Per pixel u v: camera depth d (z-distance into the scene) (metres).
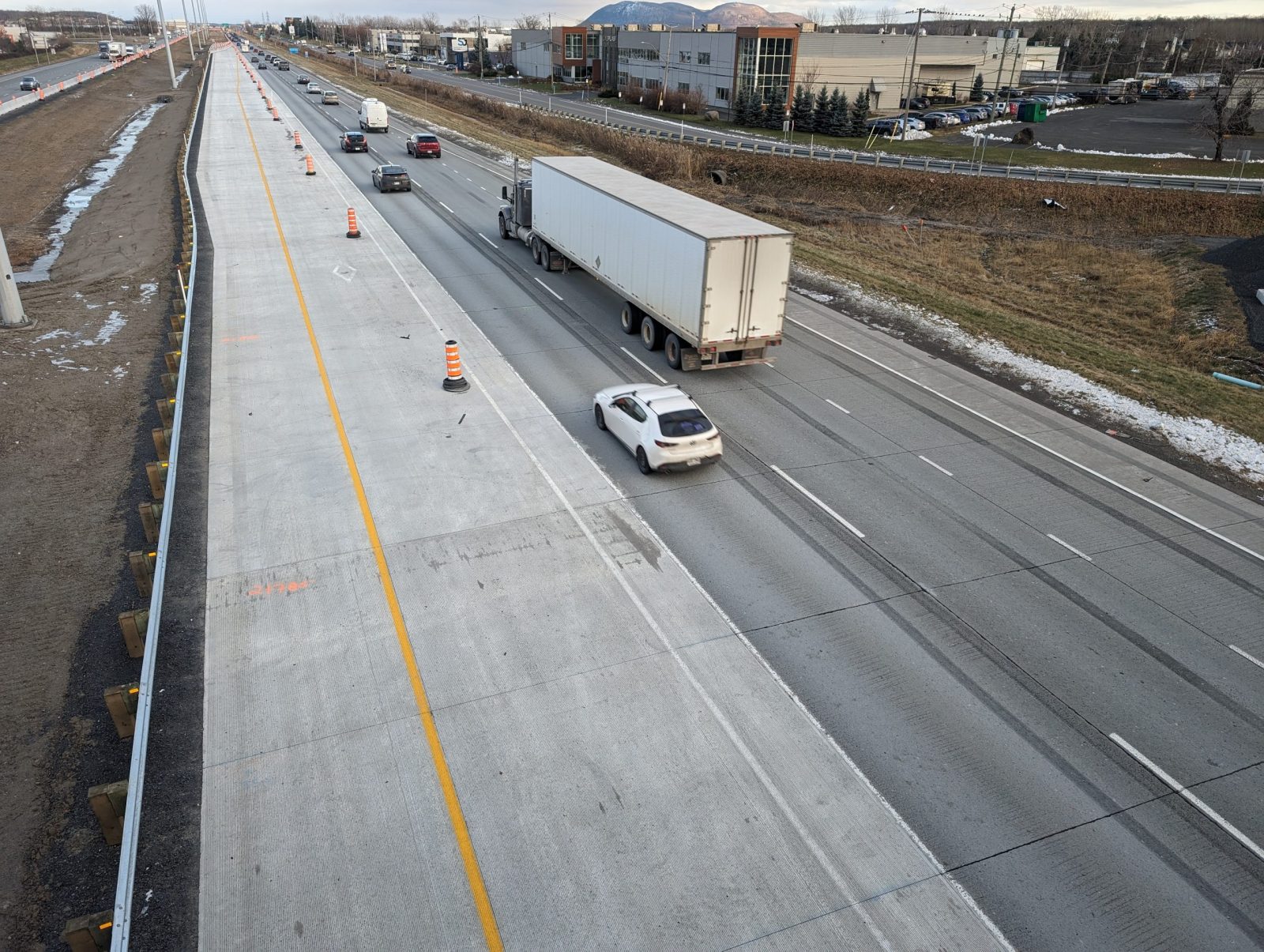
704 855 9.27
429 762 10.33
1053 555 15.27
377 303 27.36
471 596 13.40
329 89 96.31
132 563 13.43
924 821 9.82
